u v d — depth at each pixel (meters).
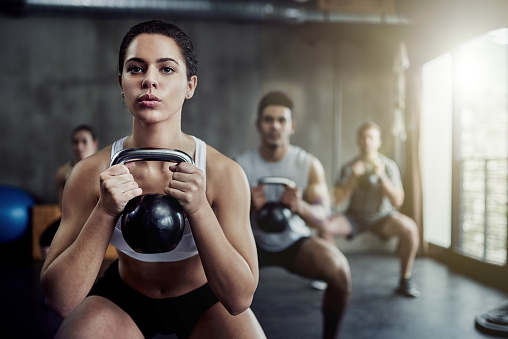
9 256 4.54
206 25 4.99
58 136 4.84
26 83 4.81
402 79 4.62
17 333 2.32
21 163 4.80
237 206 0.92
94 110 4.88
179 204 0.82
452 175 4.25
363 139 3.38
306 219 1.98
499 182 3.75
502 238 3.69
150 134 0.88
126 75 0.85
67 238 0.87
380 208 3.32
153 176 0.93
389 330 2.44
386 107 5.10
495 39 3.22
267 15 4.54
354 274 3.85
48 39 4.83
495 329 2.39
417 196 4.68
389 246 4.96
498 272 3.45
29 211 4.49
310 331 2.40
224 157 0.96
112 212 0.78
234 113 5.01
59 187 3.16
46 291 0.82
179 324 1.04
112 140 4.89
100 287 1.04
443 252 4.38
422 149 4.71
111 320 0.94
